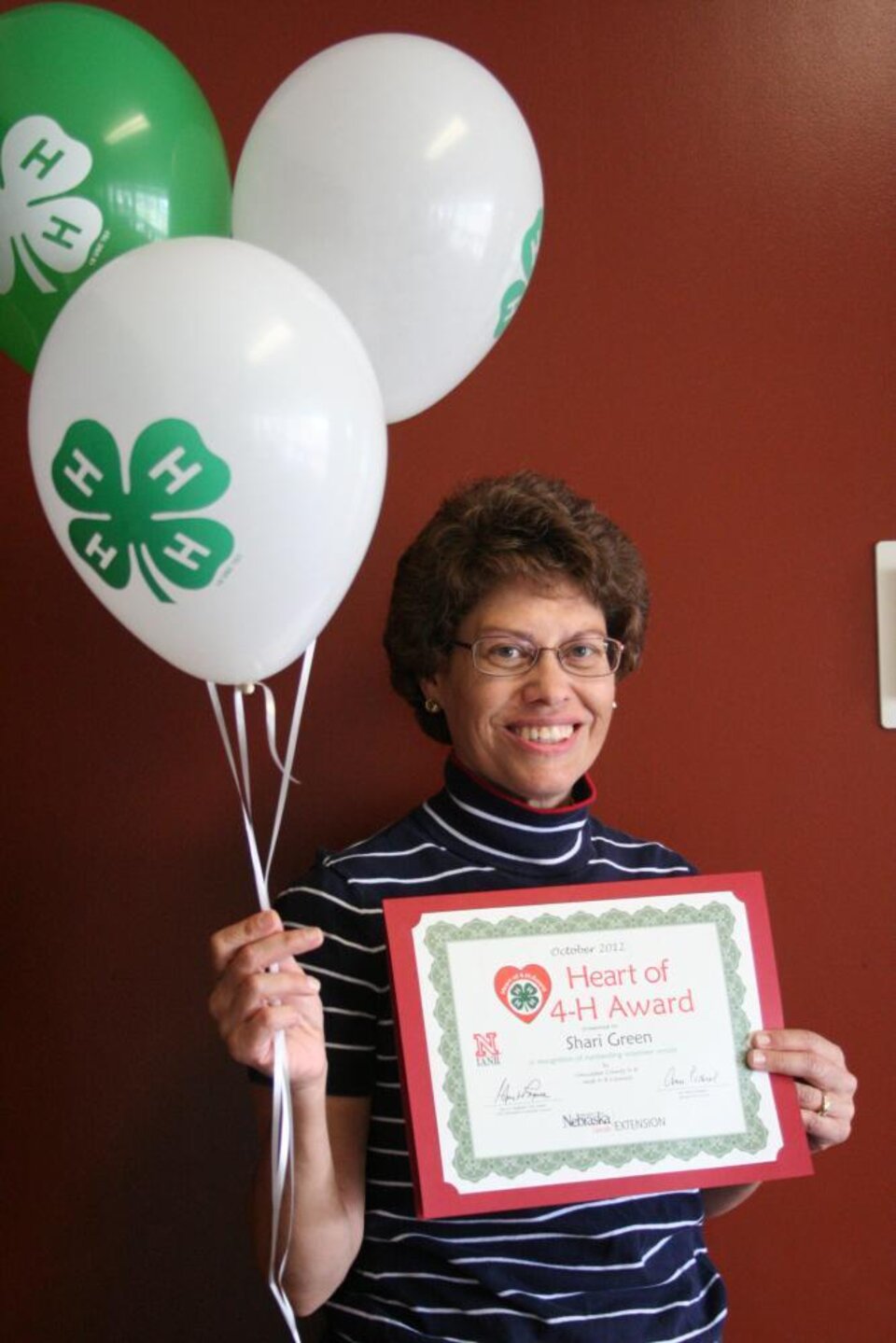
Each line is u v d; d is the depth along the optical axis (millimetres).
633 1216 1312
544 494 1371
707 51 1691
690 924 1329
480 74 1256
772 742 1705
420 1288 1268
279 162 1206
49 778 1627
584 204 1677
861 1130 1716
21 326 1228
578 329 1679
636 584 1398
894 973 1720
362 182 1182
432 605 1355
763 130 1701
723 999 1320
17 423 1616
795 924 1707
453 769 1385
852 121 1715
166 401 1045
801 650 1708
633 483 1687
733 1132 1291
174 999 1645
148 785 1642
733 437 1698
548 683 1309
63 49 1168
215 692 1236
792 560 1707
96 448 1063
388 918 1261
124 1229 1638
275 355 1060
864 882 1718
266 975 1146
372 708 1679
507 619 1317
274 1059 1135
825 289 1711
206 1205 1647
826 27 1710
